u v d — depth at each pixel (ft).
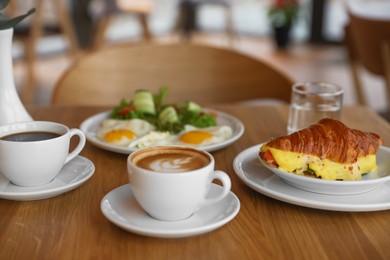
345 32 7.97
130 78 4.54
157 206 2.07
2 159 2.29
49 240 2.06
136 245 2.04
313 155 2.39
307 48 16.56
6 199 2.34
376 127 3.46
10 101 2.74
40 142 2.28
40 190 2.35
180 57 4.62
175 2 18.29
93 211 2.27
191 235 2.03
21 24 11.09
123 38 16.92
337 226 2.20
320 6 16.76
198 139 2.93
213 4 14.23
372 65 7.44
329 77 12.96
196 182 2.04
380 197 2.37
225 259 1.97
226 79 4.64
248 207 2.33
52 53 14.69
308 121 3.18
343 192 2.37
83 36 15.39
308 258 1.99
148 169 2.08
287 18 16.30
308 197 2.37
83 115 3.56
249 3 18.17
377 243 2.09
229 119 3.40
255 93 4.61
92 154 2.87
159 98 3.56
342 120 3.59
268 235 2.13
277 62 14.52
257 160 2.75
